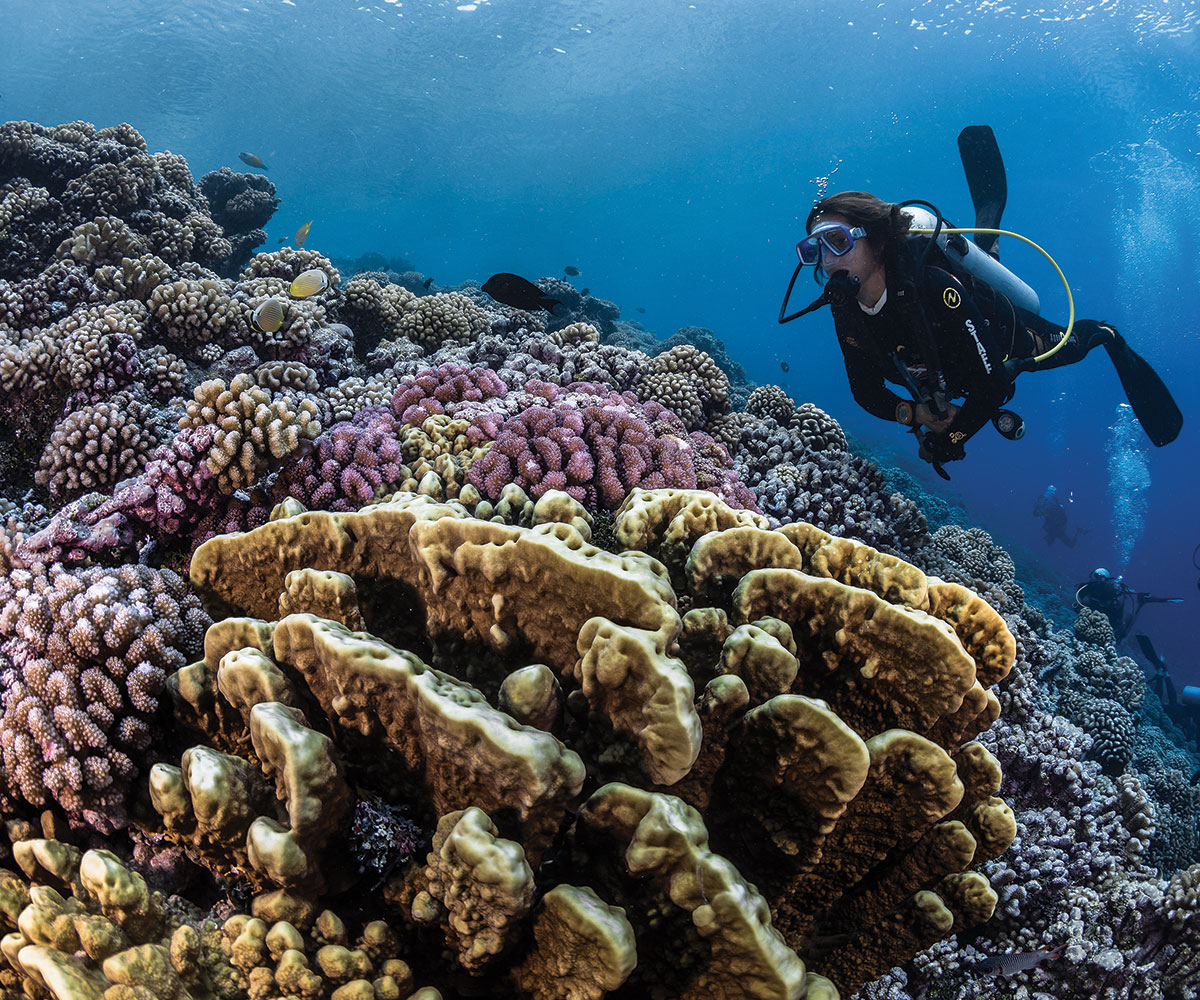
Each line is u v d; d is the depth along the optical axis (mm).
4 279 5441
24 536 2600
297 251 6402
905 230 3650
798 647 1865
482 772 1335
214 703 1790
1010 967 3062
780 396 6516
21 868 1656
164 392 3914
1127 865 3916
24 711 1716
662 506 2273
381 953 1456
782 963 1312
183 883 1730
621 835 1446
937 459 4043
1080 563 38219
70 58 43625
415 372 4852
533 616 1717
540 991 1415
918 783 1565
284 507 2555
